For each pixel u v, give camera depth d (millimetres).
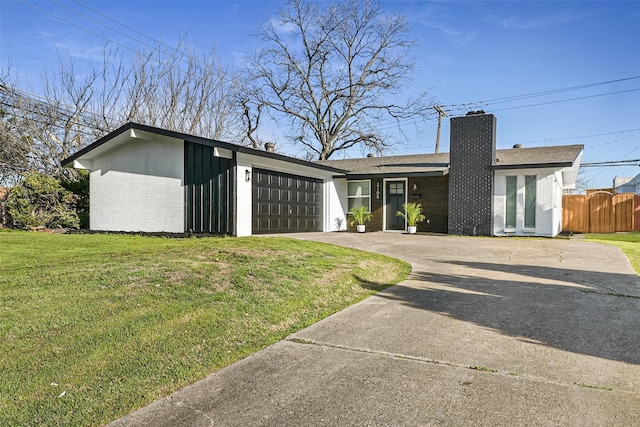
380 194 16578
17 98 18781
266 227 12508
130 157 12883
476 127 14609
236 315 4305
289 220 13633
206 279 5375
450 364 3215
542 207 13766
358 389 2791
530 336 3859
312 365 3217
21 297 4359
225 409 2535
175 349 3398
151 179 12500
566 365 3180
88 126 20906
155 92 23234
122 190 13031
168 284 5066
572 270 7270
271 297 4980
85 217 15047
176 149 12070
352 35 29078
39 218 13875
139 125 11742
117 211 13125
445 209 15531
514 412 2461
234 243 8961
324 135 30516
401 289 5895
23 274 5285
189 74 24281
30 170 18531
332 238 12094
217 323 4035
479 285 6113
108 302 4332
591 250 9852
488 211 14375
